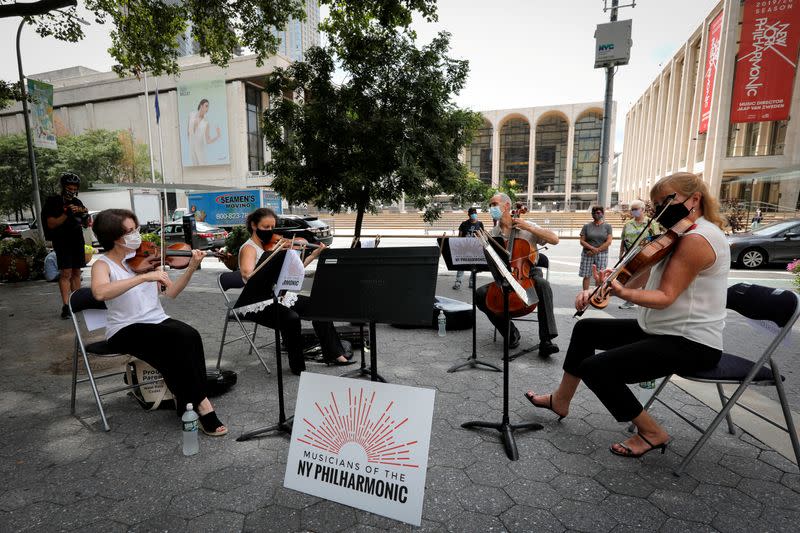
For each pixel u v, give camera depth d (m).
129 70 9.67
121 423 2.86
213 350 4.42
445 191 8.15
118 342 2.73
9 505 2.04
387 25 7.47
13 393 3.38
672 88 39.84
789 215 22.48
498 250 3.36
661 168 43.62
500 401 3.12
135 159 37.38
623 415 2.24
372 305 2.18
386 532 1.83
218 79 36.38
